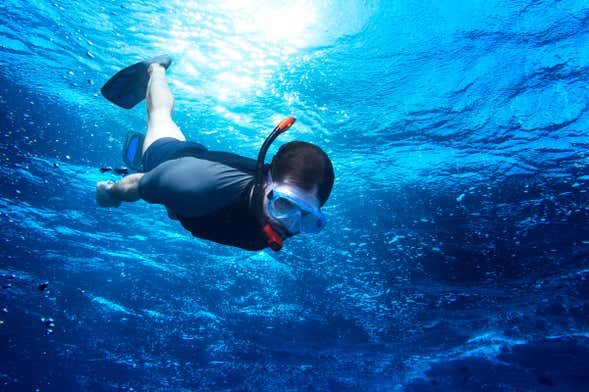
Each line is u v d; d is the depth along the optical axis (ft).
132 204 11.46
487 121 14.17
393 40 16.30
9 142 11.42
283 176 5.94
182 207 6.40
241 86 14.30
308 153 5.96
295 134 13.47
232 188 6.24
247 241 6.58
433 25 16.80
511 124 14.10
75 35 14.21
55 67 13.32
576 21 16.60
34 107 12.26
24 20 14.03
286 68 15.05
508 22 16.87
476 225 11.85
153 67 9.20
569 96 14.57
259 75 14.69
